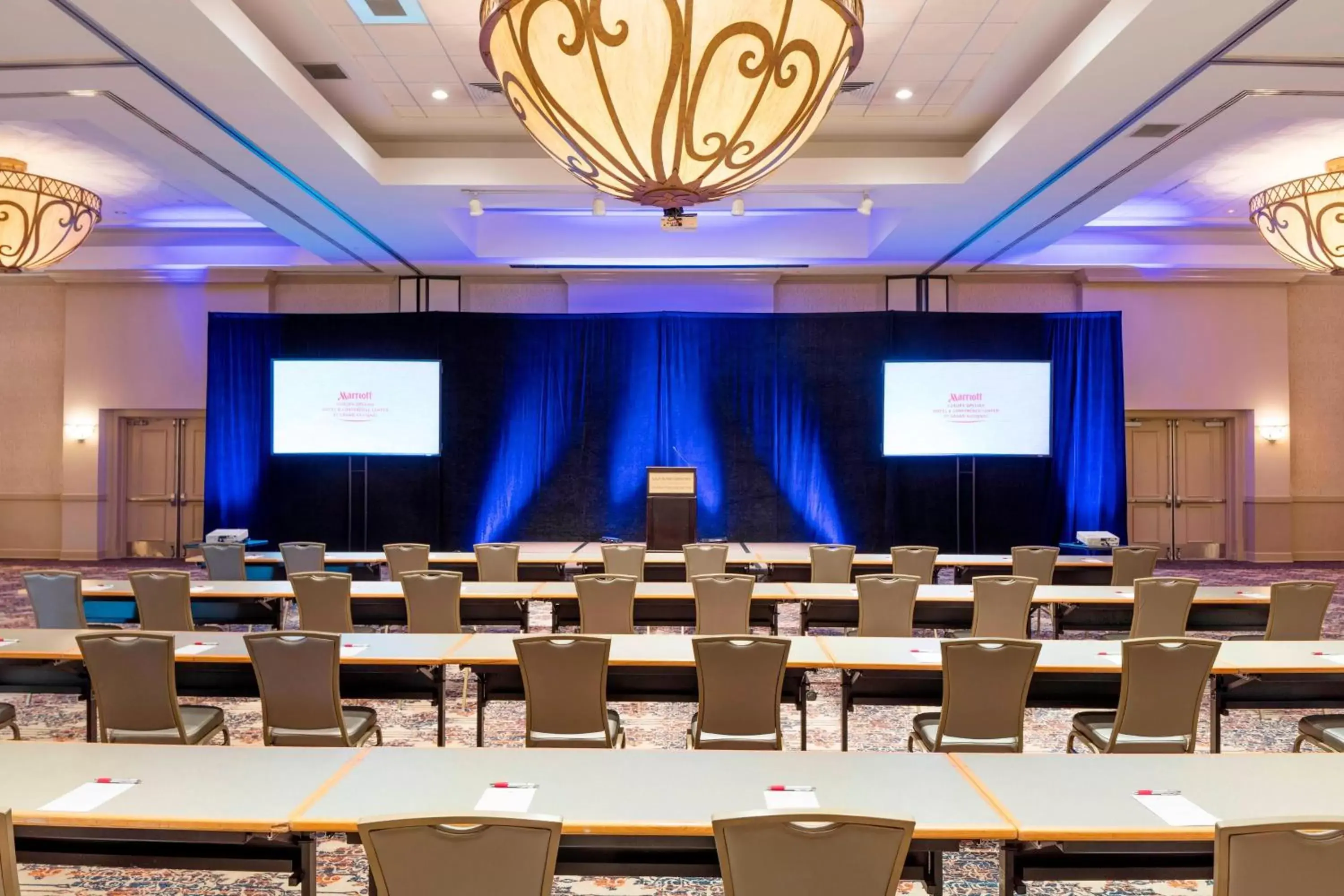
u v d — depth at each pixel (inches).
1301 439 556.7
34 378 563.8
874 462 520.4
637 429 525.0
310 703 156.7
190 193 426.0
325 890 134.9
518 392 526.0
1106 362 527.2
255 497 528.4
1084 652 177.8
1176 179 403.5
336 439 508.7
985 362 506.6
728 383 526.3
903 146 362.6
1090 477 526.0
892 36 272.2
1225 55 237.3
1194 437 561.9
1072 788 103.7
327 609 231.1
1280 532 545.3
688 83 112.1
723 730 158.7
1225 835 79.3
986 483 529.7
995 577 225.6
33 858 104.3
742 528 523.2
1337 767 111.0
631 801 99.7
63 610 234.4
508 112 334.6
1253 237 506.9
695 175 123.6
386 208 389.7
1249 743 212.1
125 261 511.2
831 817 79.7
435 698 177.0
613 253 488.1
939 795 101.7
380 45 278.5
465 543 520.4
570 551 443.2
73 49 232.7
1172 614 227.6
